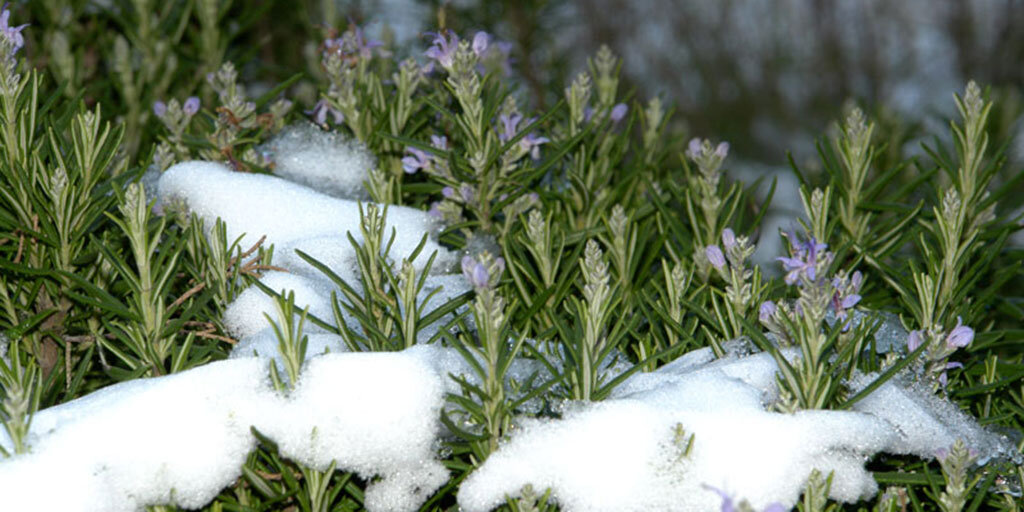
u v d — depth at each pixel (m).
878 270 1.16
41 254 1.07
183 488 0.98
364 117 1.20
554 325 1.05
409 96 1.20
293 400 0.99
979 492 1.01
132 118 1.26
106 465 0.98
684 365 1.05
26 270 1.04
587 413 1.00
